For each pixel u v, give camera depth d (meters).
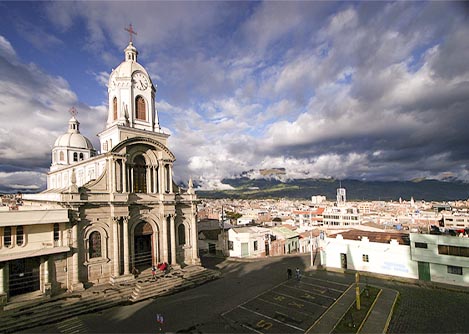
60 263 35.69
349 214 114.69
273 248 68.81
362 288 39.12
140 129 46.50
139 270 43.91
